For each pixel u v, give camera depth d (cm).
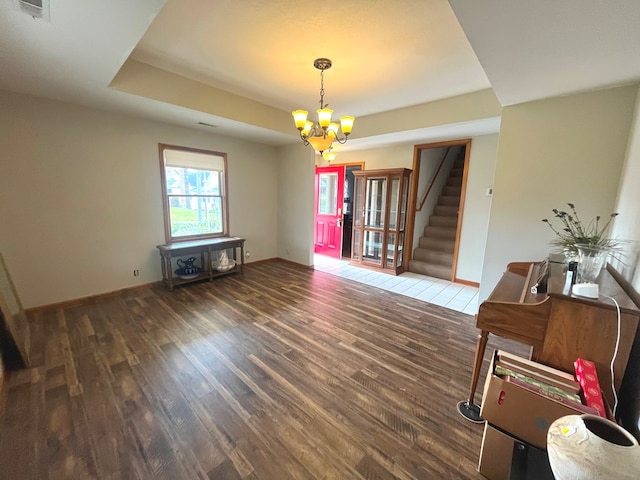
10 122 266
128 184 349
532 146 258
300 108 396
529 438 121
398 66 258
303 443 148
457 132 385
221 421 161
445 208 565
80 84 244
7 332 194
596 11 127
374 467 136
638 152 187
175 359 221
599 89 224
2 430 151
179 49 238
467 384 200
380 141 459
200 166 419
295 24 199
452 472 135
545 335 146
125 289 361
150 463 135
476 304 356
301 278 450
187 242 408
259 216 522
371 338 262
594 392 120
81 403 172
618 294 142
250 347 241
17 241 279
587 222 239
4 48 183
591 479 78
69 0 137
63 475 129
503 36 151
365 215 527
